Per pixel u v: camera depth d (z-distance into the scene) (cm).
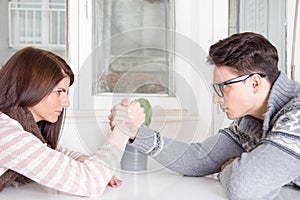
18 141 95
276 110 102
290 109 98
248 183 91
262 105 104
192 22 172
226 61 101
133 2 171
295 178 98
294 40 179
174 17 172
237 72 101
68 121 143
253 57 100
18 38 159
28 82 101
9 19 159
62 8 161
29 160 95
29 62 102
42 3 160
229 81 102
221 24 169
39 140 99
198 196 97
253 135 114
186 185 110
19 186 110
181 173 124
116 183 110
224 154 124
